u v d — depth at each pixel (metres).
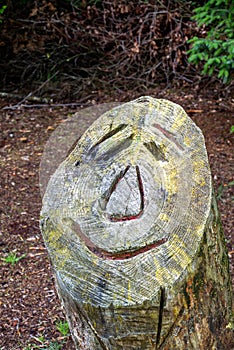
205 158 1.98
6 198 4.78
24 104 7.03
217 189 4.68
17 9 7.53
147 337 1.79
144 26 7.26
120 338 1.80
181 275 1.77
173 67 7.07
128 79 7.31
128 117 2.10
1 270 3.76
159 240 1.82
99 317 1.78
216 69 6.45
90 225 1.89
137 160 1.99
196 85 6.97
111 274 1.78
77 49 7.45
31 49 7.47
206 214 1.87
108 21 7.44
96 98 7.07
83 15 7.46
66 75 7.43
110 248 1.83
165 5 7.08
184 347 1.85
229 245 3.86
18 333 3.13
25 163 5.43
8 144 5.88
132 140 2.04
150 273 1.77
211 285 1.89
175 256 1.79
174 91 7.00
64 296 1.88
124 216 1.89
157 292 1.74
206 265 1.86
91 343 1.88
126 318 1.76
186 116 2.07
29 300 3.44
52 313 3.29
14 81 7.67
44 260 3.87
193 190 1.90
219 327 1.97
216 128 5.89
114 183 1.96
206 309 1.88
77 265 1.82
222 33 5.32
